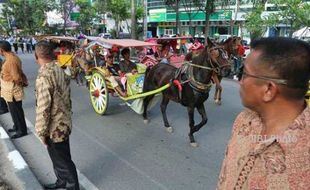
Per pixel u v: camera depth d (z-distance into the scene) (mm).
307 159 1231
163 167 5324
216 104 9477
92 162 5535
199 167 5309
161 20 42531
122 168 5301
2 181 1900
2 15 47812
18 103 6488
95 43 9711
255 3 16047
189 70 6008
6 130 7031
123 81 8086
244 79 1418
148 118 8039
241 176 1377
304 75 1301
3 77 6355
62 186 4469
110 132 7059
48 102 3734
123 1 32812
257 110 1430
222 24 31375
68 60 13594
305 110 1326
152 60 11516
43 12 40000
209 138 6633
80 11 38656
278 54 1301
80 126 7488
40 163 5480
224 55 5727
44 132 3836
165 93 6863
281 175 1253
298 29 13047
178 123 7641
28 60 22859
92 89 8609
